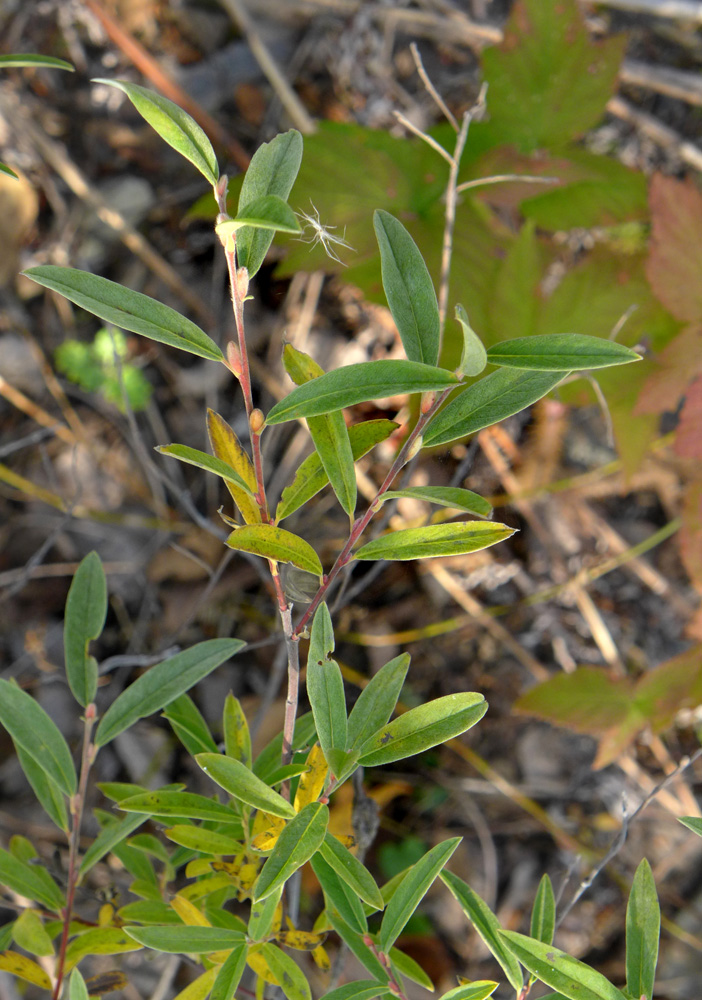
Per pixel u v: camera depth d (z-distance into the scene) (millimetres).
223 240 417
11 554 944
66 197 995
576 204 777
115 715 515
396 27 997
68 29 987
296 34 1017
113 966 801
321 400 429
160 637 929
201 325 972
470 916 485
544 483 938
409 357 445
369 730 458
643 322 734
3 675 906
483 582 951
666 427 946
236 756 520
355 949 492
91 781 878
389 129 983
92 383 928
